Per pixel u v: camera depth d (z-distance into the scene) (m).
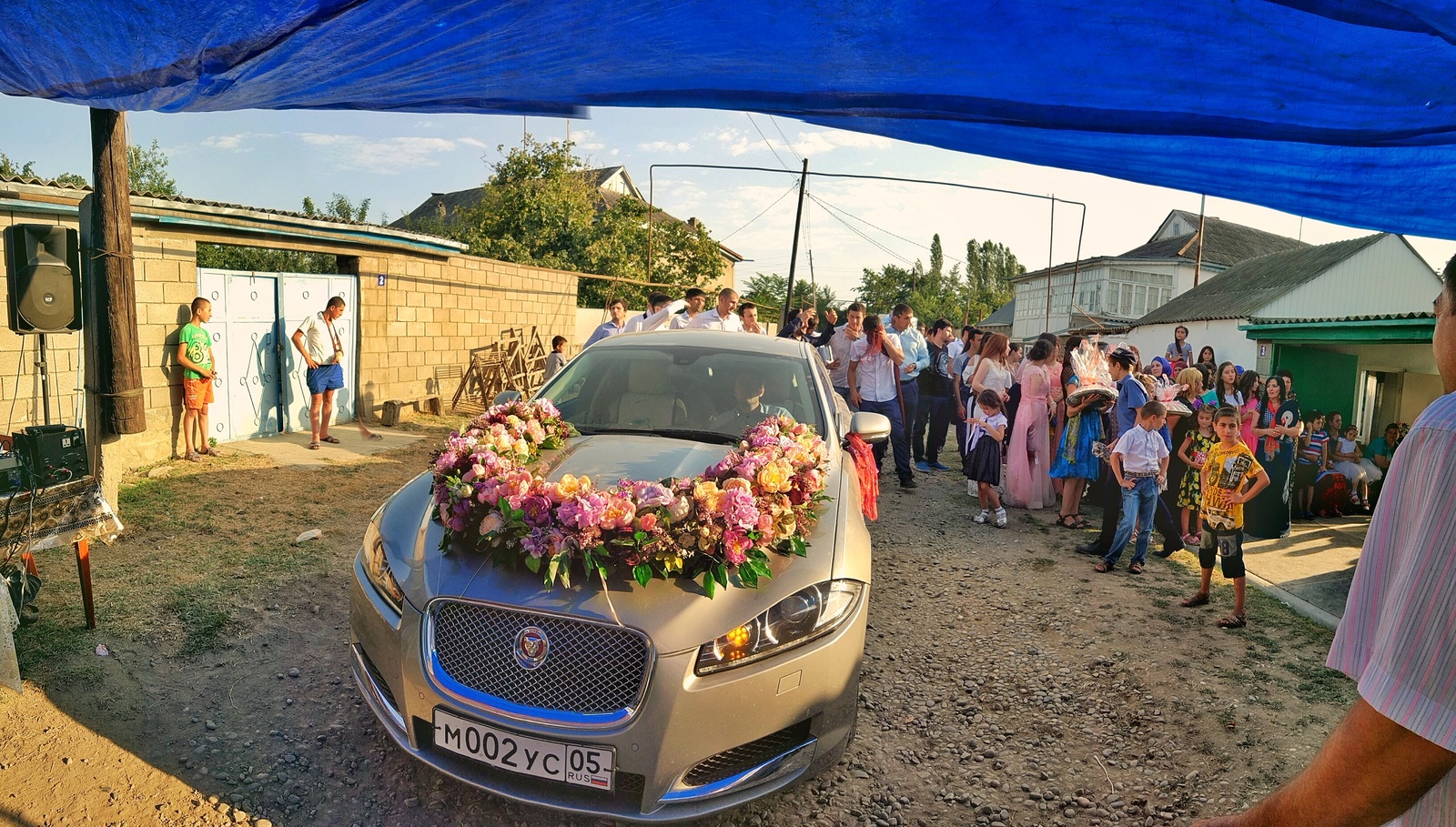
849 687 3.03
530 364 15.16
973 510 8.31
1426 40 1.64
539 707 2.72
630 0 1.84
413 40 2.17
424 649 2.82
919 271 72.00
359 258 11.09
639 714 2.66
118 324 5.34
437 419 12.20
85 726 3.29
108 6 2.04
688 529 2.89
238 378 9.41
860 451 4.73
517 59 2.30
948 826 3.13
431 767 2.87
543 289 15.86
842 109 2.49
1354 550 7.44
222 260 22.16
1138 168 2.89
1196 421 7.48
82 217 5.45
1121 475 6.29
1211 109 2.14
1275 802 1.20
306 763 3.20
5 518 3.71
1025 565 6.48
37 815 2.77
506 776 2.78
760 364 4.87
